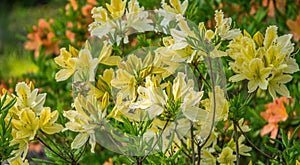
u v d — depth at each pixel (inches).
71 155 35.2
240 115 35.2
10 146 31.5
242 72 32.9
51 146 36.3
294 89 49.4
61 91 58.5
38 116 33.4
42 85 58.7
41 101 33.1
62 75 32.2
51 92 59.4
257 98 55.4
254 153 49.3
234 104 34.9
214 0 55.4
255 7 59.9
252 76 32.9
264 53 32.9
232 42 33.9
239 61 33.0
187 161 41.7
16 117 32.3
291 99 52.4
